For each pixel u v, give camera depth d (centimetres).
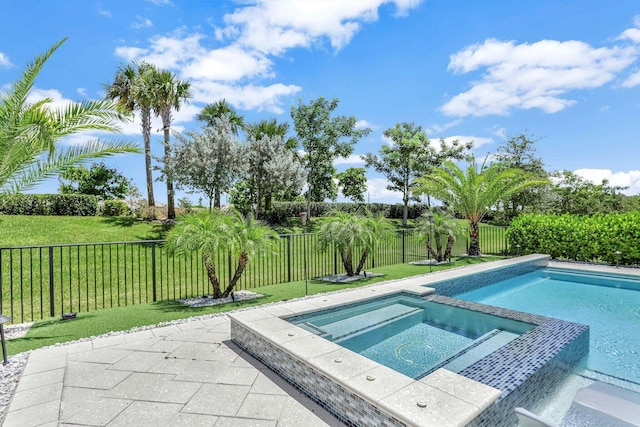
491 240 1506
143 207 1413
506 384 275
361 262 814
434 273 761
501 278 835
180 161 1333
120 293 713
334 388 264
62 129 484
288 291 660
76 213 1334
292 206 1972
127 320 486
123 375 324
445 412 216
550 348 353
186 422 252
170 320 487
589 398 267
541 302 666
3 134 436
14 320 520
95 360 356
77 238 1092
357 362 288
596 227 941
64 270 827
